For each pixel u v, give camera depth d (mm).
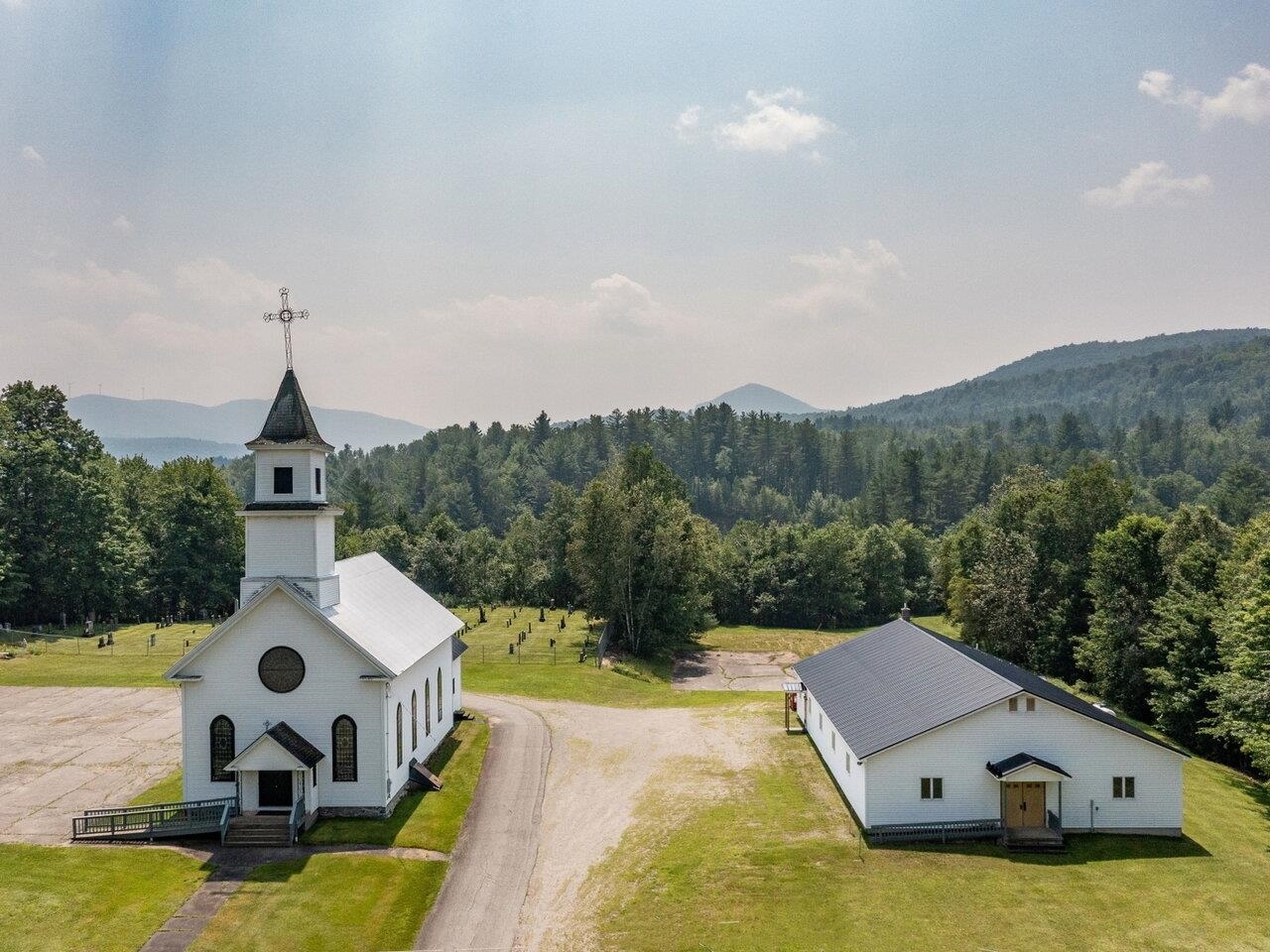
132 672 65562
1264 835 38406
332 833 36719
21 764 44594
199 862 34031
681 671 85062
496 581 108750
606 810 40719
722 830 38062
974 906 31094
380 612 45312
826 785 43531
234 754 38438
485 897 32406
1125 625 63875
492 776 45250
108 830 35781
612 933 29844
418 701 44938
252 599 38094
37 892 30719
